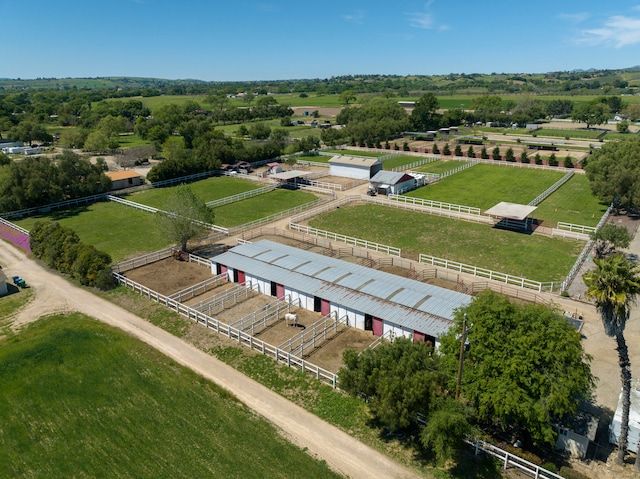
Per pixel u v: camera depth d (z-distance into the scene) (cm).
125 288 4725
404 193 8412
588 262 5219
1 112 19775
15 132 14812
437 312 3744
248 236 6266
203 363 3462
